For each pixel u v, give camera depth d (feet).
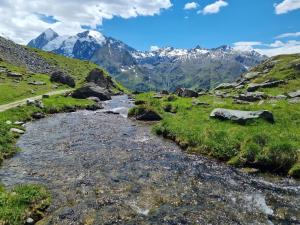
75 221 65.21
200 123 144.87
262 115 138.00
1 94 228.22
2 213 62.95
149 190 80.23
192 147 119.65
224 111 147.74
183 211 69.62
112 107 247.91
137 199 74.95
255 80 298.97
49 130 151.02
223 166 101.71
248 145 106.52
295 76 275.80
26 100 222.28
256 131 122.01
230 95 237.45
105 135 141.79
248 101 202.39
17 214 64.28
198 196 77.46
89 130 152.46
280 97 198.39
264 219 67.10
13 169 94.63
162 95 310.24
